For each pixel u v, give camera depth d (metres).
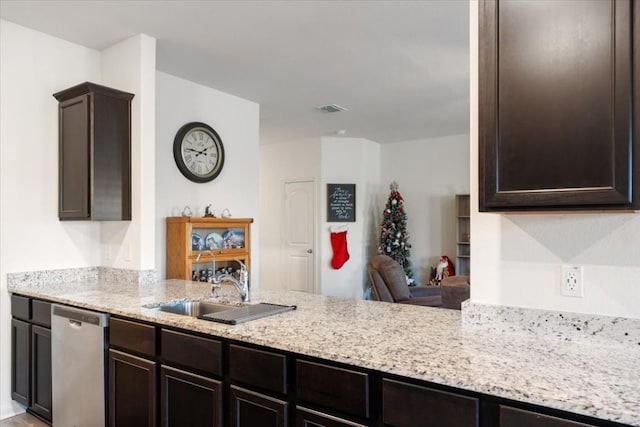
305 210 6.70
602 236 1.54
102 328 2.25
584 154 1.31
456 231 6.23
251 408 1.68
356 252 6.61
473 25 1.84
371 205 6.91
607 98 1.28
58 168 3.06
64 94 2.96
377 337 1.65
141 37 3.03
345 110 5.02
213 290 2.60
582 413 1.06
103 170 2.87
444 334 1.69
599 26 1.29
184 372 1.90
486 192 1.46
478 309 1.77
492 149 1.45
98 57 3.30
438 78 3.94
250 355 1.68
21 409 2.88
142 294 2.64
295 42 3.16
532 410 1.14
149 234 3.04
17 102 2.87
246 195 4.53
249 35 3.04
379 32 3.00
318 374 1.50
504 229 1.72
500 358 1.40
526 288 1.68
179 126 3.86
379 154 7.12
